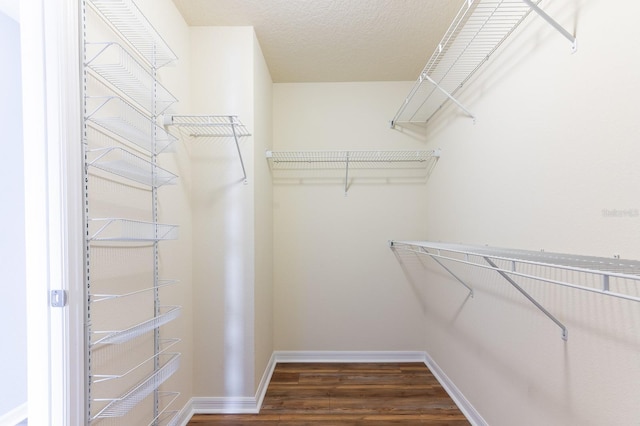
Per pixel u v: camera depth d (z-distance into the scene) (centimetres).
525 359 128
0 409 195
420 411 187
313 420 179
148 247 144
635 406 81
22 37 94
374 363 256
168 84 164
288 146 265
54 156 94
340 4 173
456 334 197
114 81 120
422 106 243
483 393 163
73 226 98
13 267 203
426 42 208
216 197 192
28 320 94
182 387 176
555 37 109
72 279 97
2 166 200
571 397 103
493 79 152
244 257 190
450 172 209
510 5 127
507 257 95
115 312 120
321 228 264
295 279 262
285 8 176
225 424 176
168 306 161
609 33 87
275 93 267
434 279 239
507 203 140
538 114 118
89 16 109
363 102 266
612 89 86
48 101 94
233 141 191
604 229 89
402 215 263
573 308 102
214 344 189
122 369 124
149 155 145
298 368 246
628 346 83
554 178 109
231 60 192
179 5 173
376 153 254
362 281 263
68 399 95
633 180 81
